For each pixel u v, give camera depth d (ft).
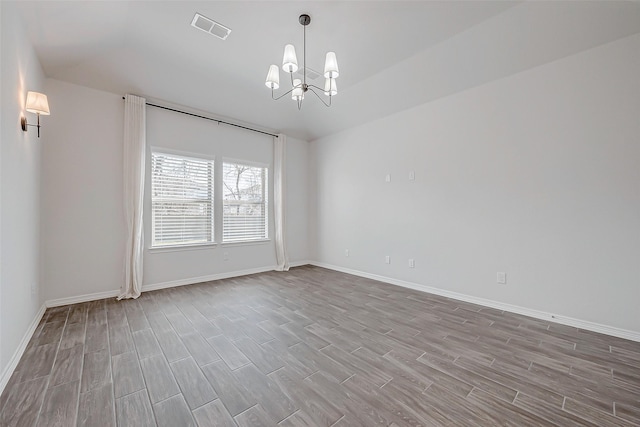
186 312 9.79
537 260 9.48
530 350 7.13
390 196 14.23
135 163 11.76
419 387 5.58
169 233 13.24
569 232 8.86
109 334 7.98
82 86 10.94
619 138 8.01
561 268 9.00
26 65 7.81
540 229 9.42
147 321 8.95
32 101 7.72
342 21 8.79
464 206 11.35
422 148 12.83
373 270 15.06
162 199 13.04
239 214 15.94
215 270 14.69
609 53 8.13
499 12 8.36
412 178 13.23
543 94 9.31
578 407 5.02
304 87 8.75
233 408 4.97
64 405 5.03
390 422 4.62
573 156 8.77
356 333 8.14
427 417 4.75
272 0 7.89
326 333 8.14
